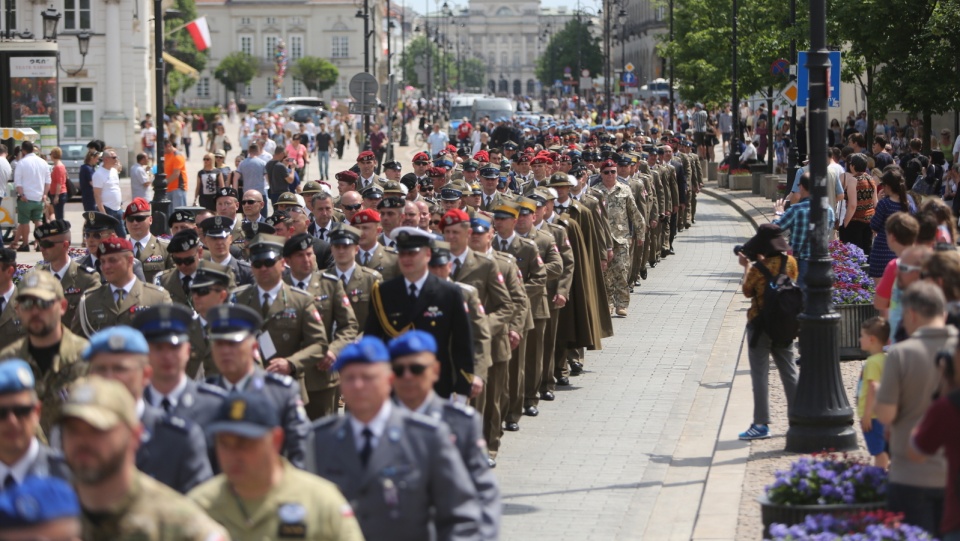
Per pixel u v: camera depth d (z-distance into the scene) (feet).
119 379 43.57
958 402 42.60
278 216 91.91
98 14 307.58
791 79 201.05
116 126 309.42
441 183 128.88
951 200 177.17
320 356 66.03
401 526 40.16
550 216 97.66
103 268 71.05
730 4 283.59
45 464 41.32
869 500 53.36
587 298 98.68
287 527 36.78
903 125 303.07
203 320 63.93
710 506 64.85
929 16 183.42
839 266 102.99
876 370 59.77
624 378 101.60
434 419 41.52
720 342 115.14
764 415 78.54
